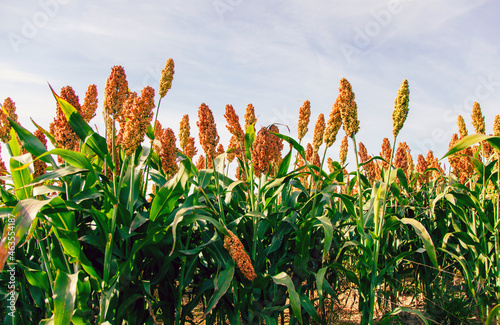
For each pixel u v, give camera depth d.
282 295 3.50
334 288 4.16
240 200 4.13
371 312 3.47
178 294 3.19
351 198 3.91
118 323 2.79
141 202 3.16
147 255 2.98
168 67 3.12
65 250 2.55
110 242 2.67
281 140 4.46
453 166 5.68
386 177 4.18
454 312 4.14
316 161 5.02
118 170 3.35
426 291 4.72
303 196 4.29
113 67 3.18
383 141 5.18
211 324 3.37
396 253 4.61
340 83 3.51
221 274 3.00
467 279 3.92
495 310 3.16
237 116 3.74
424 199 5.28
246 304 3.37
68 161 2.69
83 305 2.70
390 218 3.46
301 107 4.41
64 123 2.97
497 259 4.19
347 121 3.48
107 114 3.17
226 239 2.82
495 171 4.30
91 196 2.81
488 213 4.56
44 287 2.96
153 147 3.88
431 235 4.84
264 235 3.79
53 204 2.49
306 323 3.75
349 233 4.65
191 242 3.83
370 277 3.62
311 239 3.86
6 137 3.24
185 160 2.94
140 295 2.79
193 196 3.21
